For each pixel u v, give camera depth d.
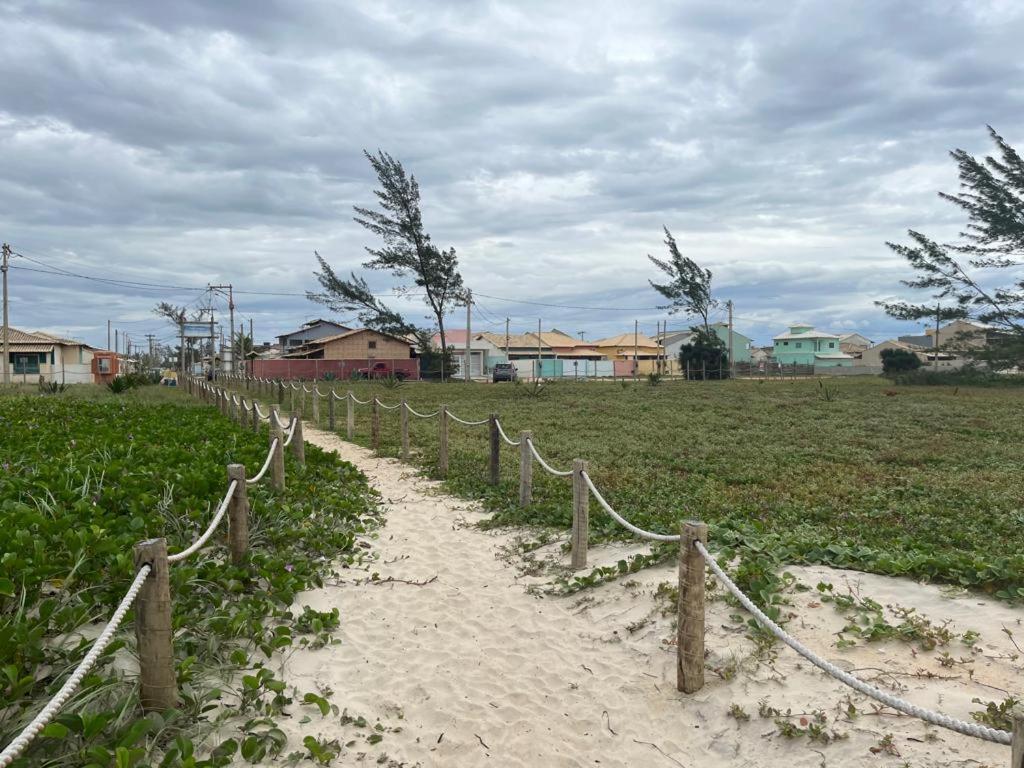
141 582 3.53
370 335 57.50
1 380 45.78
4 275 37.16
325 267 55.69
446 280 55.34
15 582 4.41
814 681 4.19
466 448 14.65
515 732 4.19
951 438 17.27
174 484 7.32
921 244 40.47
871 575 5.66
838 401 28.11
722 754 3.83
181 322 54.59
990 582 5.21
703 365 56.81
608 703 4.45
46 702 3.55
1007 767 3.27
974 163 38.44
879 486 11.16
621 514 8.56
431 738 4.12
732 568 5.77
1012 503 9.80
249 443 11.34
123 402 21.27
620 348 87.44
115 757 3.18
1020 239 38.34
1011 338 38.94
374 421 14.67
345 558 6.99
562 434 17.33
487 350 72.31
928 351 83.50
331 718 4.20
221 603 5.18
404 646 5.27
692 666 4.32
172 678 3.75
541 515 8.69
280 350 80.88
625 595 5.82
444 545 7.78
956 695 3.88
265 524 7.05
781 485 11.10
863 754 3.53
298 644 5.05
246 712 4.06
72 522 5.65
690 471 12.53
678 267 62.41
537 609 5.95
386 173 52.88
